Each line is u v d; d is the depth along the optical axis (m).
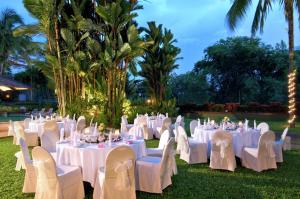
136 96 18.36
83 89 13.16
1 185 4.95
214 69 25.59
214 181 5.17
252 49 24.09
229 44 25.22
